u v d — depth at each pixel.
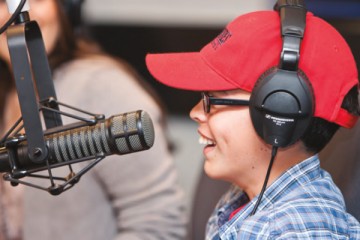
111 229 1.67
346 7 3.05
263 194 1.09
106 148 0.99
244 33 1.08
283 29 1.01
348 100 1.09
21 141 0.98
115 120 0.99
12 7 0.97
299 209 1.03
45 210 1.62
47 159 0.97
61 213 1.62
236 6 3.59
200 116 1.16
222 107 1.10
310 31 1.07
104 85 1.64
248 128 1.09
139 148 0.99
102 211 1.65
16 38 0.92
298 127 1.00
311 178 1.10
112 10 3.72
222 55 1.09
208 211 1.44
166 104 3.67
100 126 0.99
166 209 1.64
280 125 1.00
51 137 0.99
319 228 1.01
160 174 1.64
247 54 1.07
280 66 1.00
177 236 1.66
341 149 1.22
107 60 1.71
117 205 1.65
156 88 3.66
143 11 3.68
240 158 1.11
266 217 1.02
